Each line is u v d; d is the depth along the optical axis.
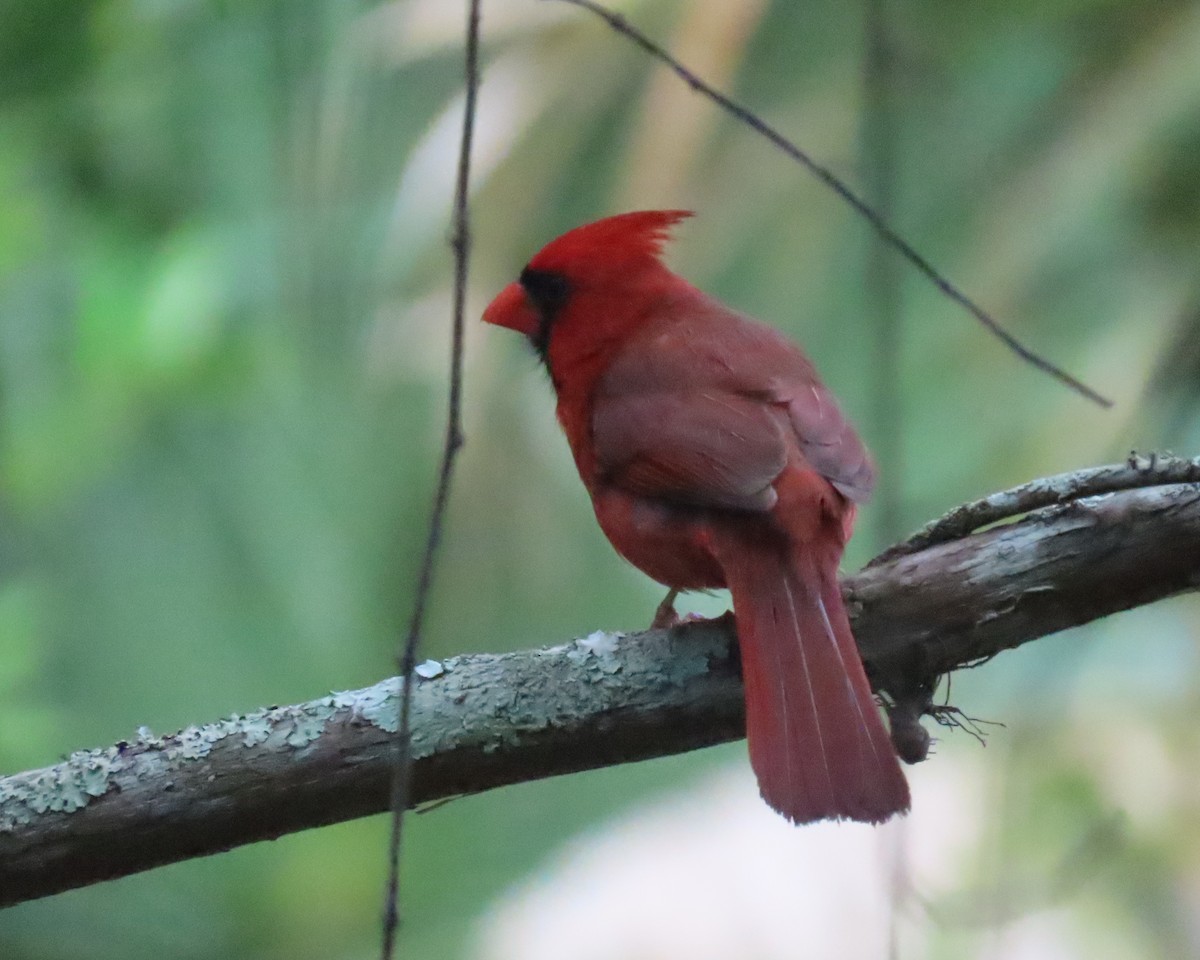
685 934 10.42
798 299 10.35
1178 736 9.56
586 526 11.57
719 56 9.44
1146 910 9.57
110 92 10.80
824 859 10.47
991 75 9.76
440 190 10.06
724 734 6.50
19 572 11.93
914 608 6.52
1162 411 8.09
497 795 12.41
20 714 10.05
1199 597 9.72
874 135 7.14
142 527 12.09
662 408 7.21
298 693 11.94
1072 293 9.74
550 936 10.77
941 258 9.98
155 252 11.32
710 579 7.06
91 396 11.34
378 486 11.91
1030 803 9.27
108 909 11.71
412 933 11.91
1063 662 9.15
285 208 11.11
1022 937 9.21
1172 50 9.41
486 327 10.52
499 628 11.62
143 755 6.16
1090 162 9.47
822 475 6.89
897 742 6.54
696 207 10.07
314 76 10.59
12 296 11.30
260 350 11.45
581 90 9.99
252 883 12.00
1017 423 9.78
